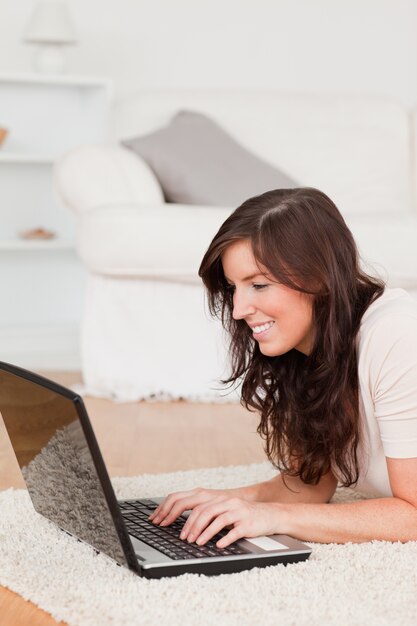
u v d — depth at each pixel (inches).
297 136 198.5
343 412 77.2
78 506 74.2
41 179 217.5
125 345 158.9
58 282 221.1
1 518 86.0
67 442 68.9
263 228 71.1
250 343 80.2
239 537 73.9
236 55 227.0
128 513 82.1
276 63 229.0
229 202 175.5
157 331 158.2
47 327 206.7
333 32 230.5
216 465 116.7
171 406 154.0
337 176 198.2
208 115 195.6
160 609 65.1
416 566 73.0
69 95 216.8
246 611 65.4
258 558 72.2
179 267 153.7
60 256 220.8
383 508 77.2
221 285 76.3
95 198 162.2
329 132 200.5
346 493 97.3
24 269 218.5
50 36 201.3
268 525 74.9
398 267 156.3
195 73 225.6
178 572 70.2
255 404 82.7
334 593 68.2
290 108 200.4
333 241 73.0
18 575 72.7
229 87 227.5
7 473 110.0
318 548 76.1
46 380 67.7
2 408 79.7
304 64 230.2
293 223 71.5
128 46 221.9
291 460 86.6
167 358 158.6
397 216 161.0
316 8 229.6
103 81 206.1
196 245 152.3
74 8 217.9
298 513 76.2
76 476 70.8
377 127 204.1
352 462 82.0
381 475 81.7
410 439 75.1
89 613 65.2
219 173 177.9
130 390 158.2
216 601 66.5
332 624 63.2
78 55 219.5
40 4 202.5
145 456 120.7
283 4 228.1
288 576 70.6
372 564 73.2
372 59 232.4
